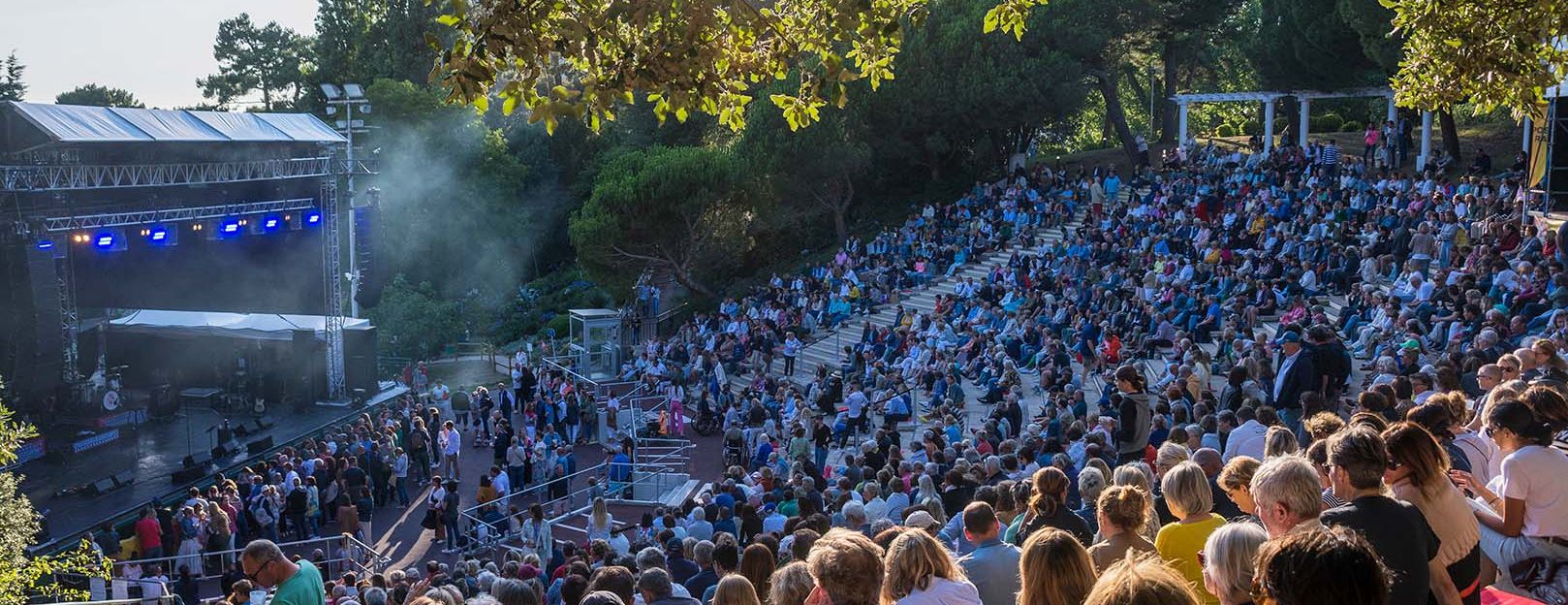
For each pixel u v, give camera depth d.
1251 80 61.25
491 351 48.44
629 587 8.43
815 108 10.88
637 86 9.38
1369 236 28.88
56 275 30.67
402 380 42.12
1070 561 4.84
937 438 17.70
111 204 31.81
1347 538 3.57
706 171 45.66
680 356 40.03
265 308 40.47
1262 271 27.81
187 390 38.75
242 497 25.48
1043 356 26.89
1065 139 56.84
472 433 34.31
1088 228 36.72
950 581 5.52
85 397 34.59
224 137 32.22
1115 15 48.34
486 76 9.01
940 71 48.03
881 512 13.33
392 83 58.12
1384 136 38.94
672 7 9.23
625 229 46.09
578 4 9.23
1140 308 27.23
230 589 20.05
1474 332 18.66
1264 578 3.64
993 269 36.16
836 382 29.70
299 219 36.97
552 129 9.20
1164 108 53.81
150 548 21.23
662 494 26.94
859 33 10.86
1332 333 14.20
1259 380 19.08
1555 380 8.85
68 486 28.03
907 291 39.94
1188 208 35.88
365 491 25.06
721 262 50.28
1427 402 7.82
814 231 51.88
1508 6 13.40
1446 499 5.75
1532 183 25.12
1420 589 4.99
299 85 87.31
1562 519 6.68
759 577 8.80
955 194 50.28
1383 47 36.56
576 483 29.06
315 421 35.19
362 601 14.52
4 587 15.86
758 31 9.71
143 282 38.66
